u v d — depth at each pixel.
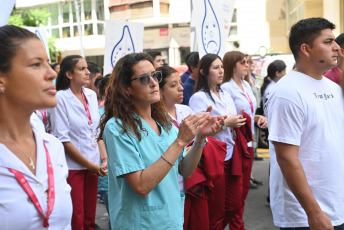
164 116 2.58
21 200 1.52
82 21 22.95
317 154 2.67
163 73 3.98
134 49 7.04
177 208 2.43
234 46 21.58
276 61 7.24
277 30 21.05
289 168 2.62
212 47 5.81
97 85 5.91
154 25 20.69
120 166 2.26
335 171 2.70
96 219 5.73
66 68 4.38
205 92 4.50
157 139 2.43
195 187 3.59
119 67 2.42
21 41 1.55
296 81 2.71
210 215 4.23
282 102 2.66
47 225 1.56
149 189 2.21
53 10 23.55
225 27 6.09
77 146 4.38
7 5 2.97
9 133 1.59
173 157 2.21
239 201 4.45
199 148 2.58
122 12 20.17
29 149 1.62
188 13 19.53
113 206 2.43
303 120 2.65
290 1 20.70
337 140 2.73
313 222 2.57
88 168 4.29
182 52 20.78
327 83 2.82
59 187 1.65
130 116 2.36
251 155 4.79
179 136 2.25
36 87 1.57
